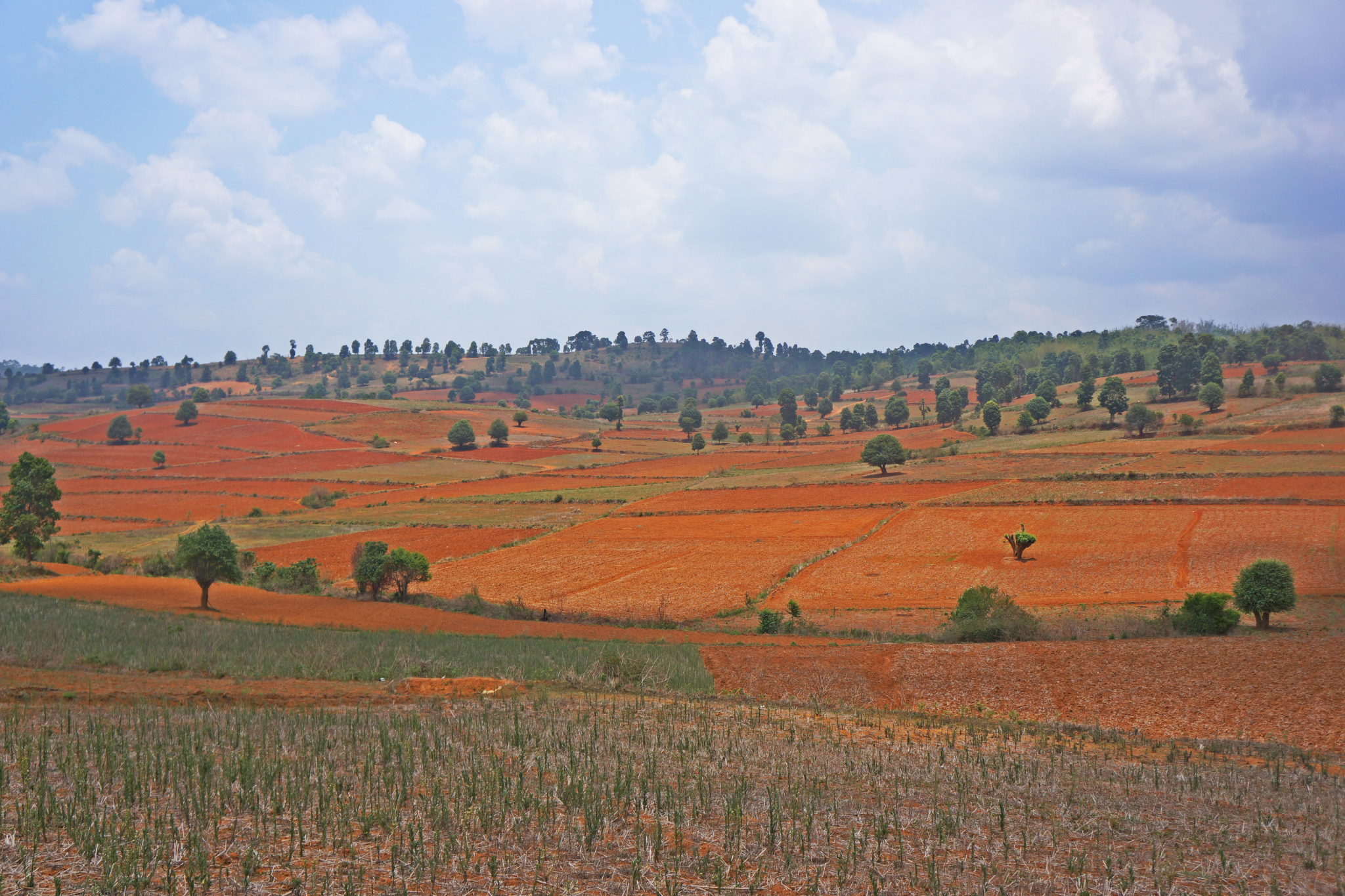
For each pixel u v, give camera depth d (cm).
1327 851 859
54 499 6412
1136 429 13638
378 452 15912
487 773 1032
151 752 1099
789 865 748
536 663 2344
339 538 8319
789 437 18812
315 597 4556
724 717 1619
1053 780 1162
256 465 14438
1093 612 4472
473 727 1376
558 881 690
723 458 15150
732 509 9219
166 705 1526
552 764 1132
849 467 12719
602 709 1658
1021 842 847
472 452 16238
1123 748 1488
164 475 13275
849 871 743
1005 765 1250
